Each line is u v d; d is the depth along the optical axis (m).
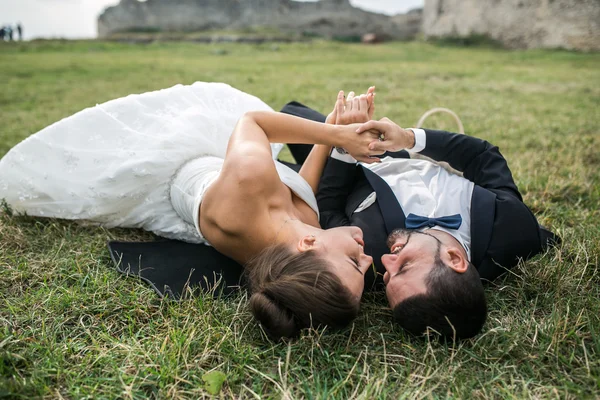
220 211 2.00
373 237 2.15
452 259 1.83
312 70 11.80
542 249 2.29
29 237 2.57
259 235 1.95
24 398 1.55
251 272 1.90
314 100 6.97
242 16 34.97
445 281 1.73
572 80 9.66
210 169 2.40
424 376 1.68
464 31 23.92
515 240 2.13
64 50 18.95
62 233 2.61
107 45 21.08
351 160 2.46
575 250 2.37
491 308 2.04
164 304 2.05
